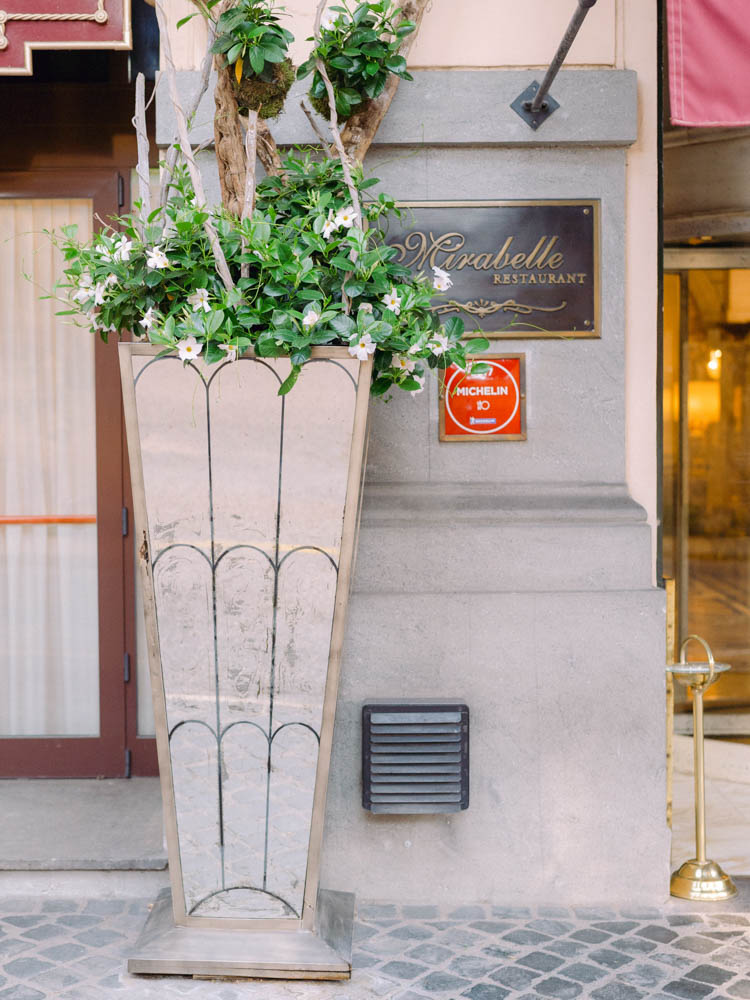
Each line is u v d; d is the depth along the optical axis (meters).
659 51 4.01
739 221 5.84
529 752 4.00
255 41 3.12
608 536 4.05
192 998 3.31
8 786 4.85
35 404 4.93
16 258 4.88
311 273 3.15
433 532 4.02
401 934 3.76
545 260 4.03
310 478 3.32
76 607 4.97
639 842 4.01
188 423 3.31
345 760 3.98
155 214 3.29
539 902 4.02
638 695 4.00
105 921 3.84
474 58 3.98
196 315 3.11
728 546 6.14
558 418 4.07
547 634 3.98
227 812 3.48
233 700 3.44
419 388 3.42
